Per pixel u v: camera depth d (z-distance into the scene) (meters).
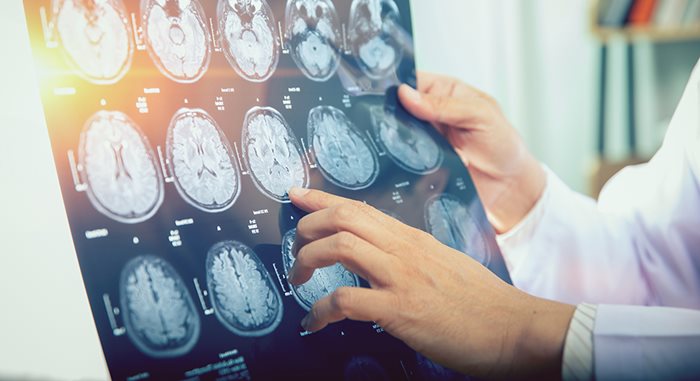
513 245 1.36
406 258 0.85
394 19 1.19
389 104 1.15
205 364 0.77
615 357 0.82
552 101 2.88
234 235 0.86
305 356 0.84
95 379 0.88
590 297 1.36
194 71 0.91
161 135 0.85
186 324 0.78
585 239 1.38
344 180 1.02
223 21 0.96
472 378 0.94
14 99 0.88
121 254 0.77
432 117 1.21
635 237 1.40
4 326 0.83
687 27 2.80
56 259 0.88
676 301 1.36
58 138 0.77
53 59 0.79
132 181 0.81
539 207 1.37
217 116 0.91
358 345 0.89
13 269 0.84
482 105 1.30
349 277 0.95
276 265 0.88
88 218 0.76
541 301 0.89
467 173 1.18
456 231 1.09
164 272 0.79
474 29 2.63
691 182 1.34
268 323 0.84
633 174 1.53
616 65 2.98
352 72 1.11
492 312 0.85
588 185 2.94
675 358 0.81
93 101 0.81
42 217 0.87
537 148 2.87
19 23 0.90
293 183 0.96
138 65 0.86
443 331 0.83
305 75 1.04
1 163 0.85
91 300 0.73
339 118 1.06
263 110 0.97
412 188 1.09
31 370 0.83
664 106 3.04
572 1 2.87
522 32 2.75
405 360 0.91
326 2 1.10
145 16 0.88
